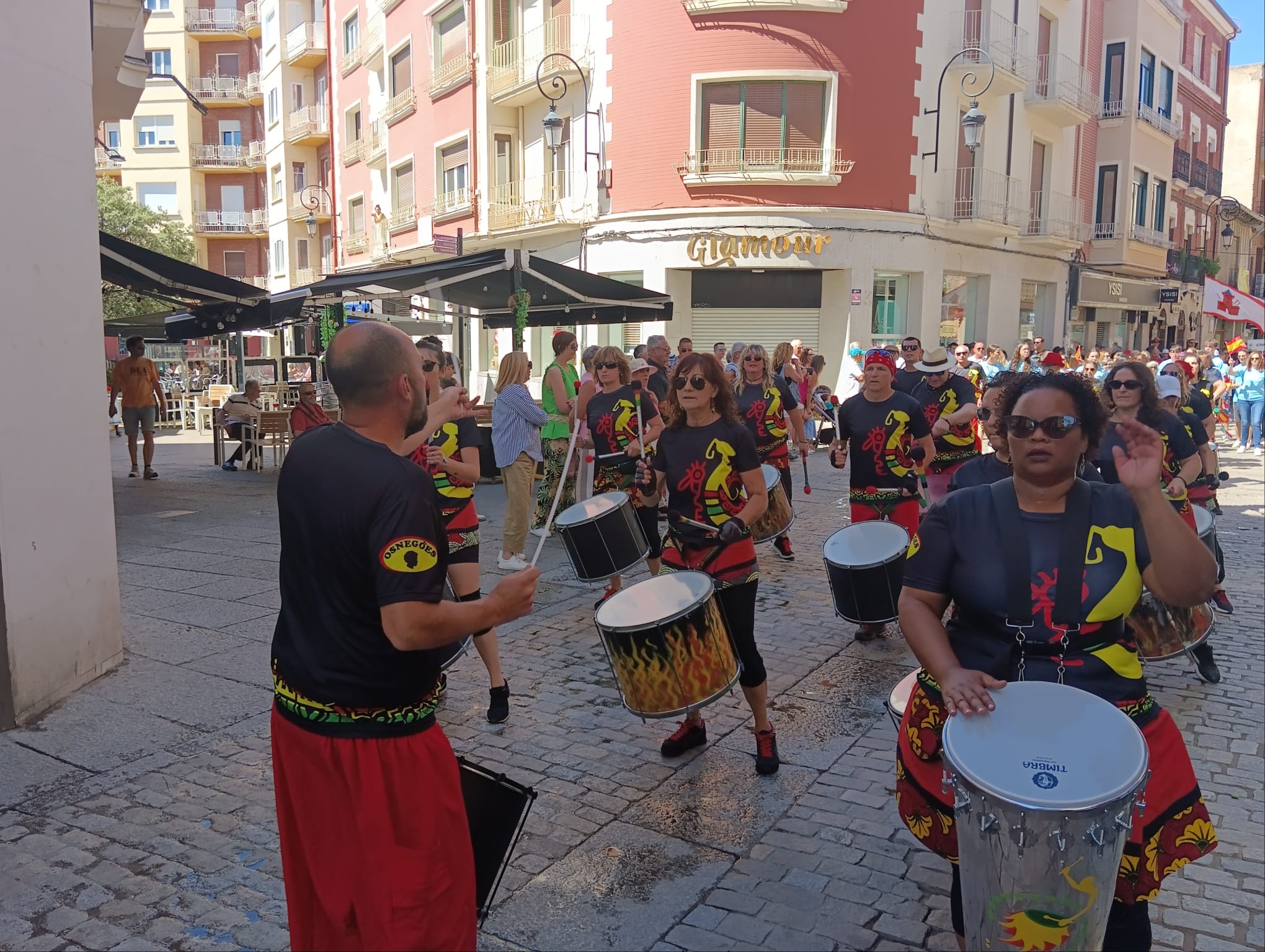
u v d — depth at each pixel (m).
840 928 3.10
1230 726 4.88
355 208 32.88
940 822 2.44
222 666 5.49
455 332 26.11
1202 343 38.38
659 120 19.12
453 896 2.27
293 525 2.27
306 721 2.22
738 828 3.75
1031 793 1.96
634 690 3.72
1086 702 2.20
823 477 14.00
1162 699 5.28
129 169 44.81
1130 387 5.40
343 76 32.69
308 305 12.77
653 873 3.43
